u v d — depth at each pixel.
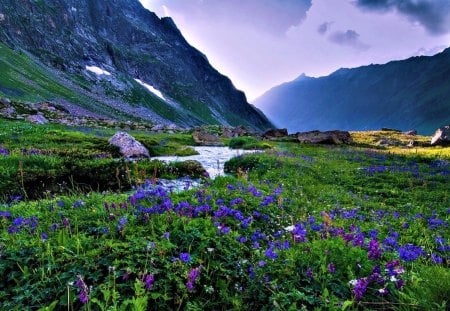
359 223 10.76
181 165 20.77
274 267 6.01
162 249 5.96
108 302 4.94
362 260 6.11
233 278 5.89
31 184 14.23
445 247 8.18
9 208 9.16
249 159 24.80
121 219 6.97
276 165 23.16
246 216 9.02
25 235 6.72
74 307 4.98
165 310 5.05
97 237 6.57
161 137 50.41
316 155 33.81
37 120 49.16
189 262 5.67
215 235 6.76
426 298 5.13
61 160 16.80
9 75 147.75
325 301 4.93
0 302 5.10
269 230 8.84
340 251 6.30
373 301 5.22
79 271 5.46
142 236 6.64
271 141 58.25
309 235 8.20
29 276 5.51
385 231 10.60
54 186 14.73
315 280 5.55
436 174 22.52
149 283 4.82
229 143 48.44
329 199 15.29
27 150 20.22
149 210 7.62
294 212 11.03
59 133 34.00
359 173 22.58
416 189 18.17
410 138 71.94
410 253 6.59
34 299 4.99
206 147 45.38
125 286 5.24
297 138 59.84
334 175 21.84
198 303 5.25
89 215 8.00
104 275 5.55
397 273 5.70
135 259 5.80
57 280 5.36
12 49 195.75
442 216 13.32
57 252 6.02
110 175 16.42
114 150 28.17
